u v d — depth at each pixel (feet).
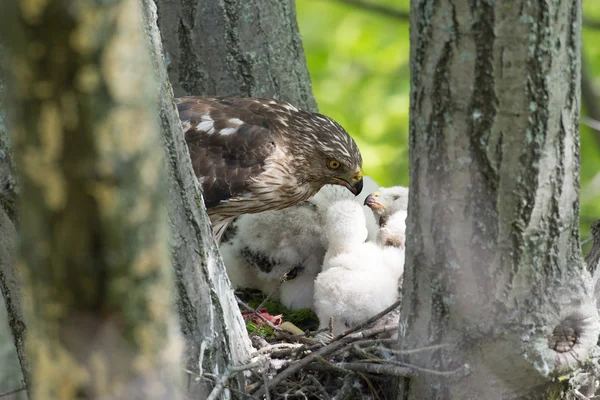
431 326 24.06
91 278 14.93
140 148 14.67
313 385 29.53
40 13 13.25
